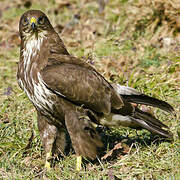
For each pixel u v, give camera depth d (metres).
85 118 10.37
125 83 14.00
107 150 11.09
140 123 11.13
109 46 15.98
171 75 14.05
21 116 12.70
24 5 23.11
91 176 9.90
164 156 10.70
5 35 19.05
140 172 9.98
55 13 21.20
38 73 10.38
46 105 10.48
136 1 18.33
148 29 16.66
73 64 10.67
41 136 11.17
